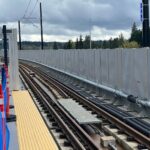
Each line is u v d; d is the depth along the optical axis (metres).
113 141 10.64
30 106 15.58
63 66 38.16
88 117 13.66
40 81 33.62
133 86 16.31
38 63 64.69
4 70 14.50
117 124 12.95
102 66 21.91
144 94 14.94
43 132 10.93
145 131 11.44
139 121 13.20
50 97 20.97
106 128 12.73
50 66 49.66
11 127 11.52
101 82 22.14
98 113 15.65
